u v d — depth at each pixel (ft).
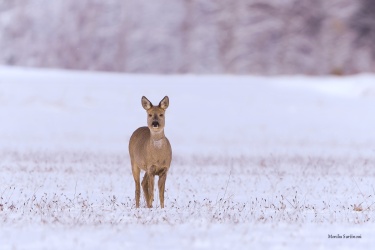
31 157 273.75
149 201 140.36
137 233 106.83
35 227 112.06
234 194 166.20
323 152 330.13
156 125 136.67
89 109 495.41
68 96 515.91
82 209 132.46
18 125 440.45
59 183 183.52
